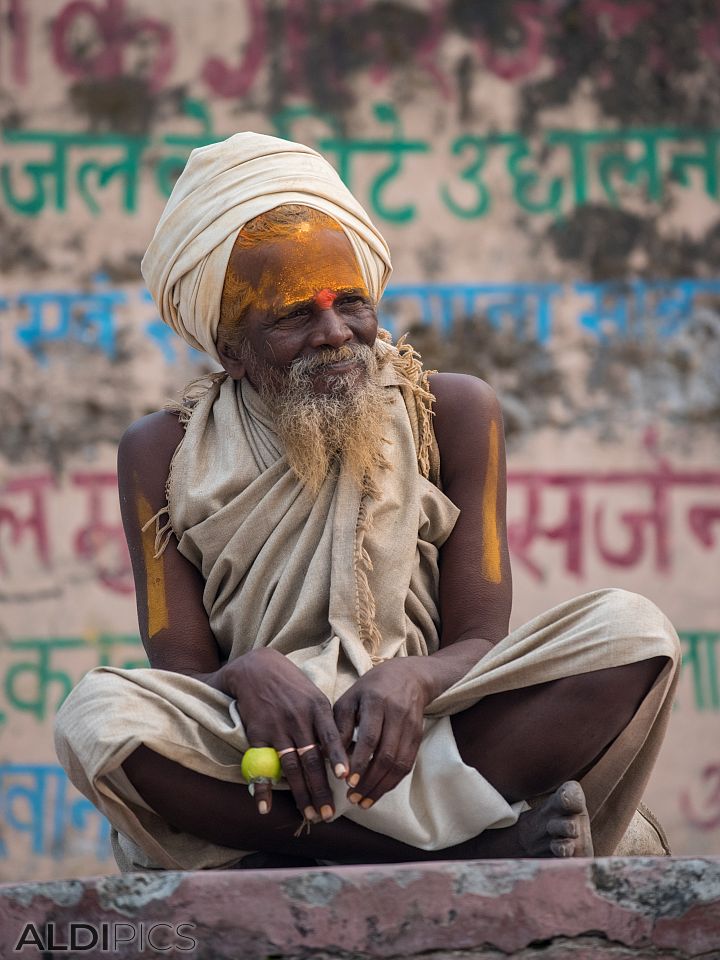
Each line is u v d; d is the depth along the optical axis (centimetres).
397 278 1923
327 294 852
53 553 1891
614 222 1950
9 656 1872
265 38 1939
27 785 1842
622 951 643
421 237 1931
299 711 754
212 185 890
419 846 776
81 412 1912
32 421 1908
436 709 784
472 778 769
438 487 898
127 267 1927
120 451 902
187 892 643
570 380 1927
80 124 1934
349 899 643
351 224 887
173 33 1942
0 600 1880
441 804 776
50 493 1898
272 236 866
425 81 1945
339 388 843
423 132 1942
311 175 891
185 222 891
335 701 780
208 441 886
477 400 903
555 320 1934
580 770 791
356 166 1931
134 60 1941
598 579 1898
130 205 1931
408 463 870
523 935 643
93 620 1881
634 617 773
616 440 1922
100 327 1922
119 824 774
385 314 1919
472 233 1934
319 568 839
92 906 643
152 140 1934
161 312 929
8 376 1912
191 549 872
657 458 1922
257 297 861
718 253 1956
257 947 639
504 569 878
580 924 643
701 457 1925
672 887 646
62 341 1919
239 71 1936
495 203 1942
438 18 1953
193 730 764
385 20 1945
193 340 916
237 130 1931
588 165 1953
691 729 1870
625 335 1939
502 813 763
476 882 646
